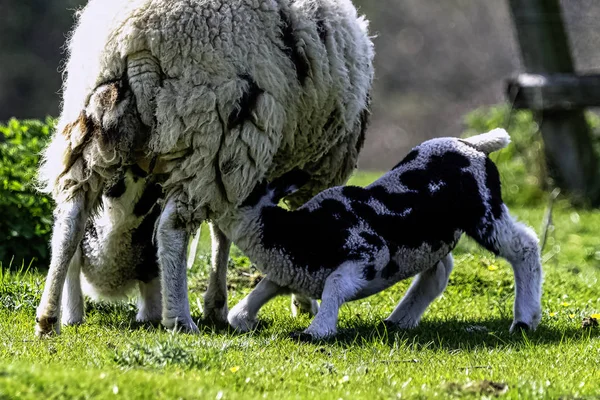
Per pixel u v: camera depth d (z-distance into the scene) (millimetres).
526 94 22156
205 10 10211
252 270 14523
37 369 7621
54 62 47875
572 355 9758
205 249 16734
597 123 26578
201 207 10398
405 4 53469
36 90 47438
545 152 23719
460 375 8773
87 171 10227
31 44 47969
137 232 11297
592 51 24094
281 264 10641
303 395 7922
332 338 10297
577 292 14164
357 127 12391
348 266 10531
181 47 10070
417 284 11805
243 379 8266
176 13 10102
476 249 16438
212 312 11688
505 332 11227
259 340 10055
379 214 10820
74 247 10320
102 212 11047
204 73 10109
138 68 10062
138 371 8094
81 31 10523
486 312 12820
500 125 26312
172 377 7887
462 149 11453
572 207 23125
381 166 50938
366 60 12195
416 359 9461
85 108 10188
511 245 11336
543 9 21859
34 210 15766
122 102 10055
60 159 10305
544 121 23391
